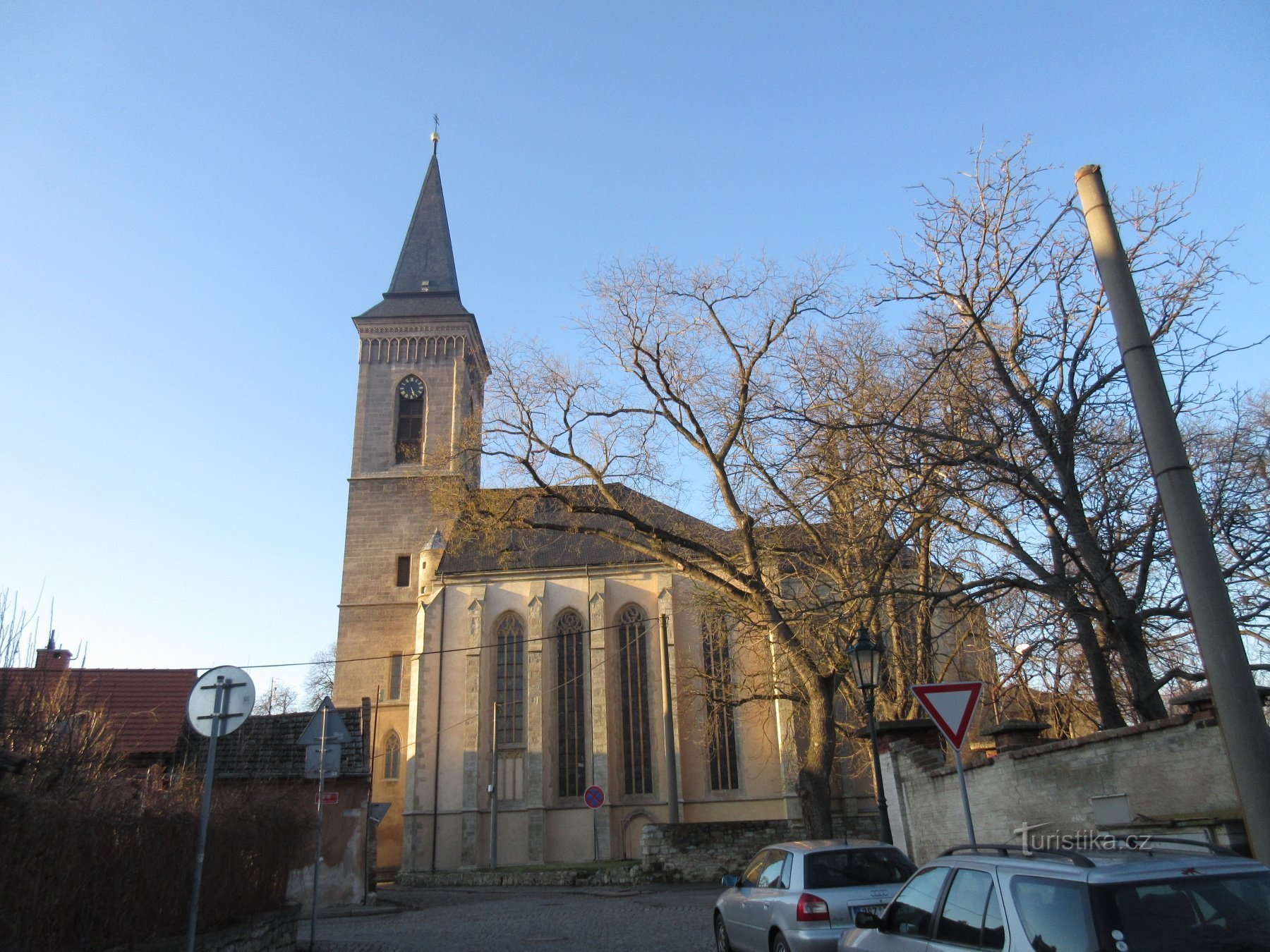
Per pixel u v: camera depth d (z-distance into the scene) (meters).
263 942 13.71
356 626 54.41
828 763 23.20
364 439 58.81
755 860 12.62
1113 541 16.45
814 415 21.00
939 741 18.55
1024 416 16.38
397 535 56.19
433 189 69.62
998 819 14.31
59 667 23.56
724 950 12.91
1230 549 16.02
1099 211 8.47
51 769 12.26
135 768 22.94
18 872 8.30
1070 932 5.20
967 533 18.61
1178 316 15.51
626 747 48.09
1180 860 5.46
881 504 21.77
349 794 29.05
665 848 33.31
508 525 27.47
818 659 24.77
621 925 19.12
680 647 48.78
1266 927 5.07
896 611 21.66
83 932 9.27
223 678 11.17
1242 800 6.86
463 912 25.06
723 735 47.34
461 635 50.12
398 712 52.12
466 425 28.08
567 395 27.31
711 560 27.52
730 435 25.36
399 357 61.03
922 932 6.81
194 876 10.67
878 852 11.16
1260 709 6.95
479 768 47.25
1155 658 18.25
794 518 25.05
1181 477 7.56
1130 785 11.50
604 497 29.36
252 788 19.06
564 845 46.22
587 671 49.16
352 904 27.75
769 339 25.62
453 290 64.75
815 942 10.02
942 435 15.86
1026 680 21.06
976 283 17.75
